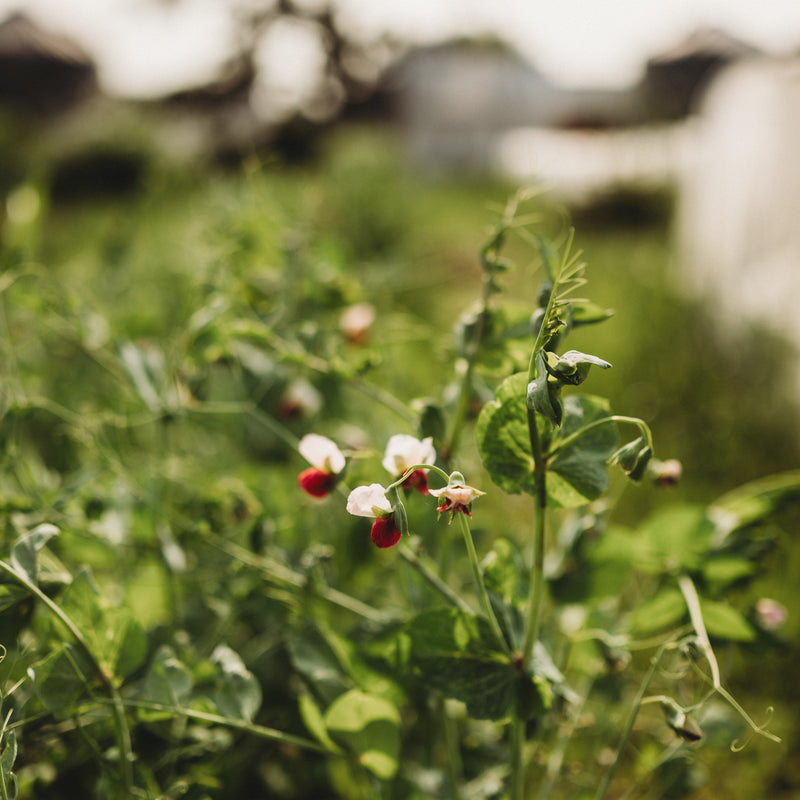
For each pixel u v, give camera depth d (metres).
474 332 0.52
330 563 0.62
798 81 1.45
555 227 3.22
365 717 0.50
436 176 6.83
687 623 0.57
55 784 0.56
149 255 1.29
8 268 0.66
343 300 0.73
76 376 0.89
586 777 0.60
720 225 1.78
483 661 0.49
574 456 0.46
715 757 0.67
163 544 0.61
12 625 0.50
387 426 0.79
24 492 0.60
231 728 0.57
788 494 0.59
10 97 9.82
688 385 1.35
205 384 0.64
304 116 7.30
